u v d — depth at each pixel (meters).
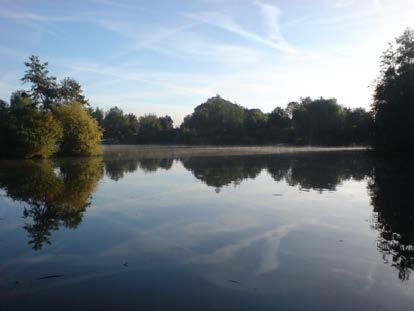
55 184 26.84
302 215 16.78
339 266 10.74
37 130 52.88
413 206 18.52
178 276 10.06
